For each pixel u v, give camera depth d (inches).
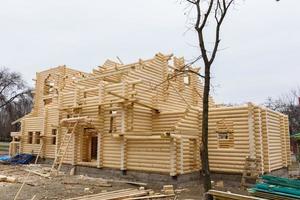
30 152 1057.5
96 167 721.6
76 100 785.6
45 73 1166.3
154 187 589.0
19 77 2112.5
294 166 1006.4
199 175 656.4
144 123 721.0
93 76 856.9
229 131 655.1
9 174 719.7
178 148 607.5
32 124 1073.5
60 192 502.6
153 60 788.6
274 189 352.2
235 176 629.6
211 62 425.4
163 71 816.9
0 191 504.7
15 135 1119.6
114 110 713.0
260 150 619.5
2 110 2085.4
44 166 892.0
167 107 802.2
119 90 692.1
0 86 2028.8
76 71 1154.0
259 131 624.7
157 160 617.9
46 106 1021.8
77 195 480.4
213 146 669.9
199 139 679.1
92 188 549.0
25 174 725.9
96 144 802.8
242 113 642.8
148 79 762.8
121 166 667.4
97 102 735.7
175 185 585.0
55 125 859.4
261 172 606.5
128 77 711.7
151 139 633.0
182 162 604.7
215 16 434.3
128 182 623.2
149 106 719.1
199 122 692.7
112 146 703.1
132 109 690.8
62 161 770.8
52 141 974.4
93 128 766.5
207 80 419.5
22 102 2089.1
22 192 497.0
